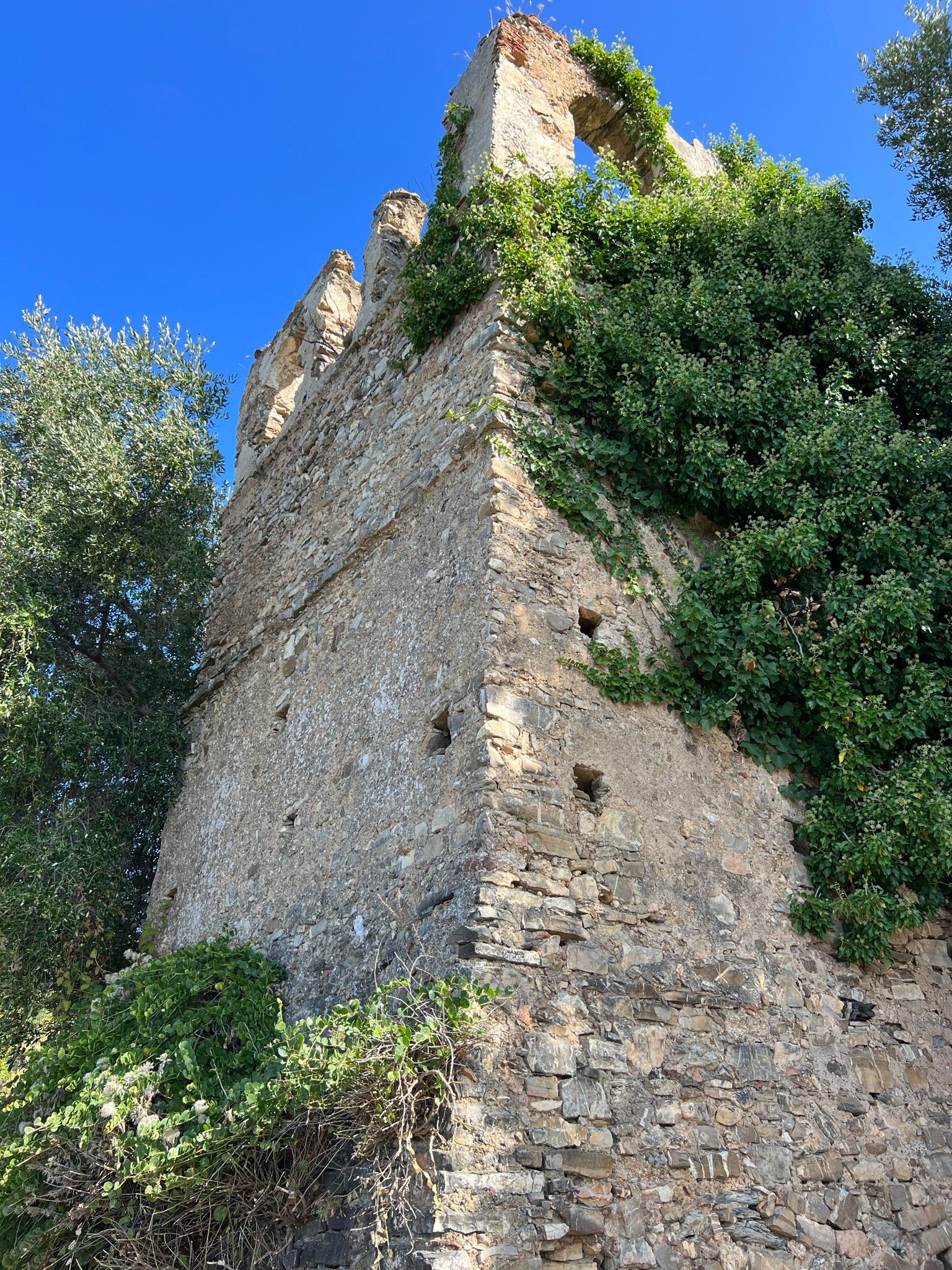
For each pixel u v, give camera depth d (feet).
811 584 23.07
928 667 22.36
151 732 34.50
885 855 19.77
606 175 26.22
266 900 24.16
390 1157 14.15
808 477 23.35
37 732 32.01
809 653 21.88
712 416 23.02
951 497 23.95
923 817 19.90
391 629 22.67
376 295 30.22
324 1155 15.75
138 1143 15.90
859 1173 17.97
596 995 16.44
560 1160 14.73
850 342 25.79
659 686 20.29
